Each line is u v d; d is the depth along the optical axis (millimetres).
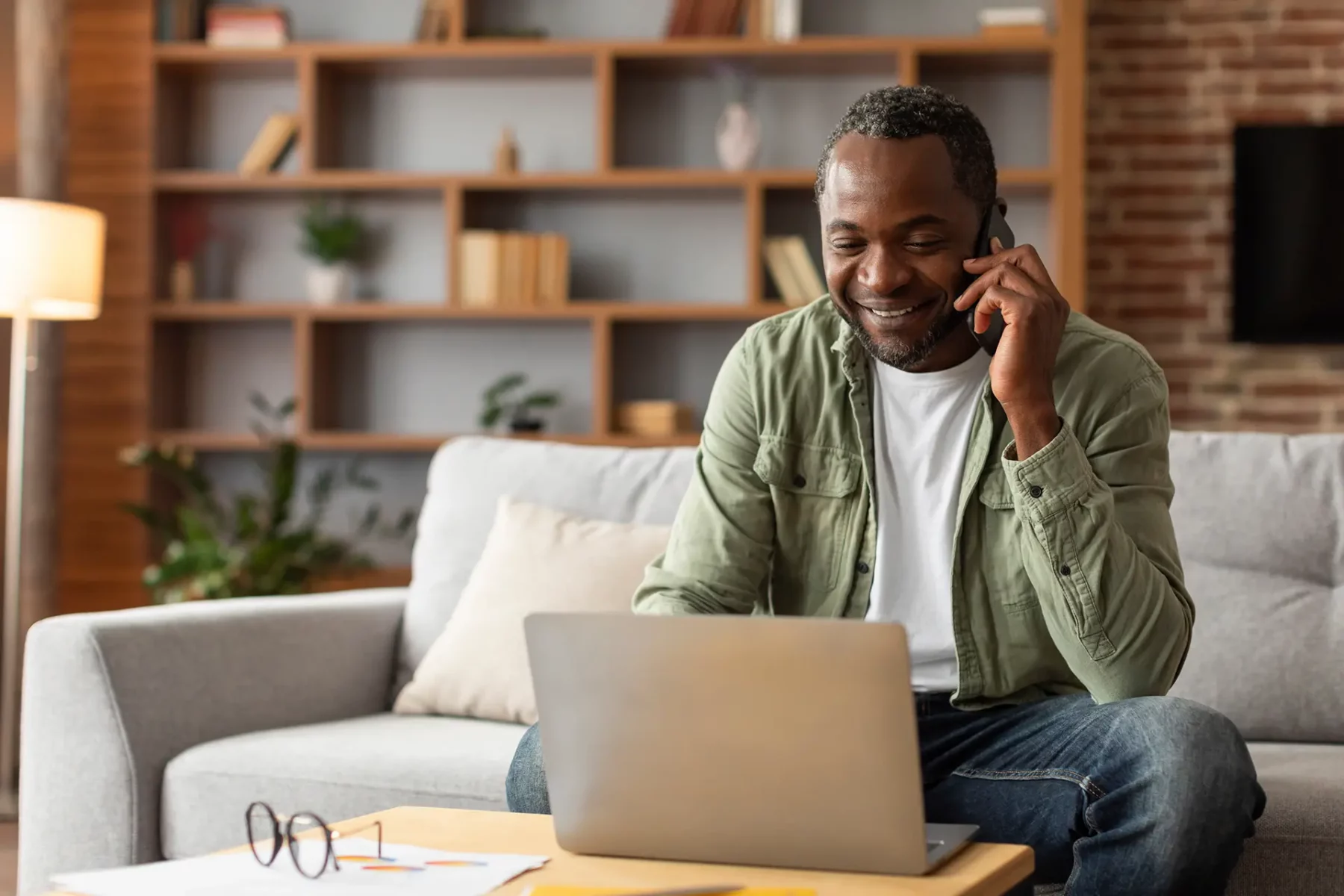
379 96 5238
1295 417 5180
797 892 1167
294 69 5152
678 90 5148
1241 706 2240
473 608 2498
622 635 1261
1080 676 1611
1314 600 2275
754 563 1854
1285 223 5141
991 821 1574
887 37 5047
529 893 1177
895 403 1831
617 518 2650
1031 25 4766
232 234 5273
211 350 5289
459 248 4961
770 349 1903
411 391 5238
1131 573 1559
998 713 1727
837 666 1193
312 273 5039
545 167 5207
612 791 1292
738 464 1877
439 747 2158
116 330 5051
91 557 5062
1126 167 5238
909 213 1624
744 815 1251
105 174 5062
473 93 5219
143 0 5059
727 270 5164
